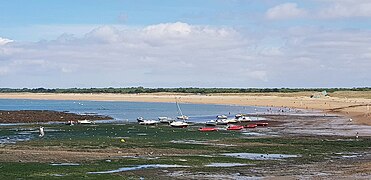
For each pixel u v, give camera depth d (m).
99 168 37.75
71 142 55.88
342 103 150.00
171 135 65.88
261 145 54.09
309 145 54.16
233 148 51.12
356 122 88.94
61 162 40.38
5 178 33.41
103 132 70.00
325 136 64.44
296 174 35.84
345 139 60.50
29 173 35.22
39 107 158.00
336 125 82.94
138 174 35.62
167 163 40.56
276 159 43.56
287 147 52.22
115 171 36.72
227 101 189.62
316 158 44.28
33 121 90.81
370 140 59.22
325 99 175.00
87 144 53.81
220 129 76.56
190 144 54.69
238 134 67.81
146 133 68.75
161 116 111.44
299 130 74.19
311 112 122.94
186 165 39.75
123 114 118.94
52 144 53.84
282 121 92.94
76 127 78.81
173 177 34.62
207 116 113.12
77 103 194.38
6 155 43.94
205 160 42.38
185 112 129.50
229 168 38.44
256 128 78.44
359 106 128.00
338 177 34.50
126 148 50.44
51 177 33.88
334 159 43.66
